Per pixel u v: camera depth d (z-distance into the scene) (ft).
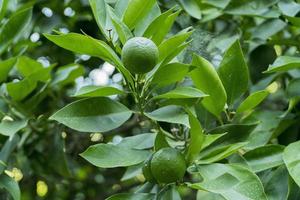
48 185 4.16
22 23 3.04
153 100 2.62
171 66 2.37
